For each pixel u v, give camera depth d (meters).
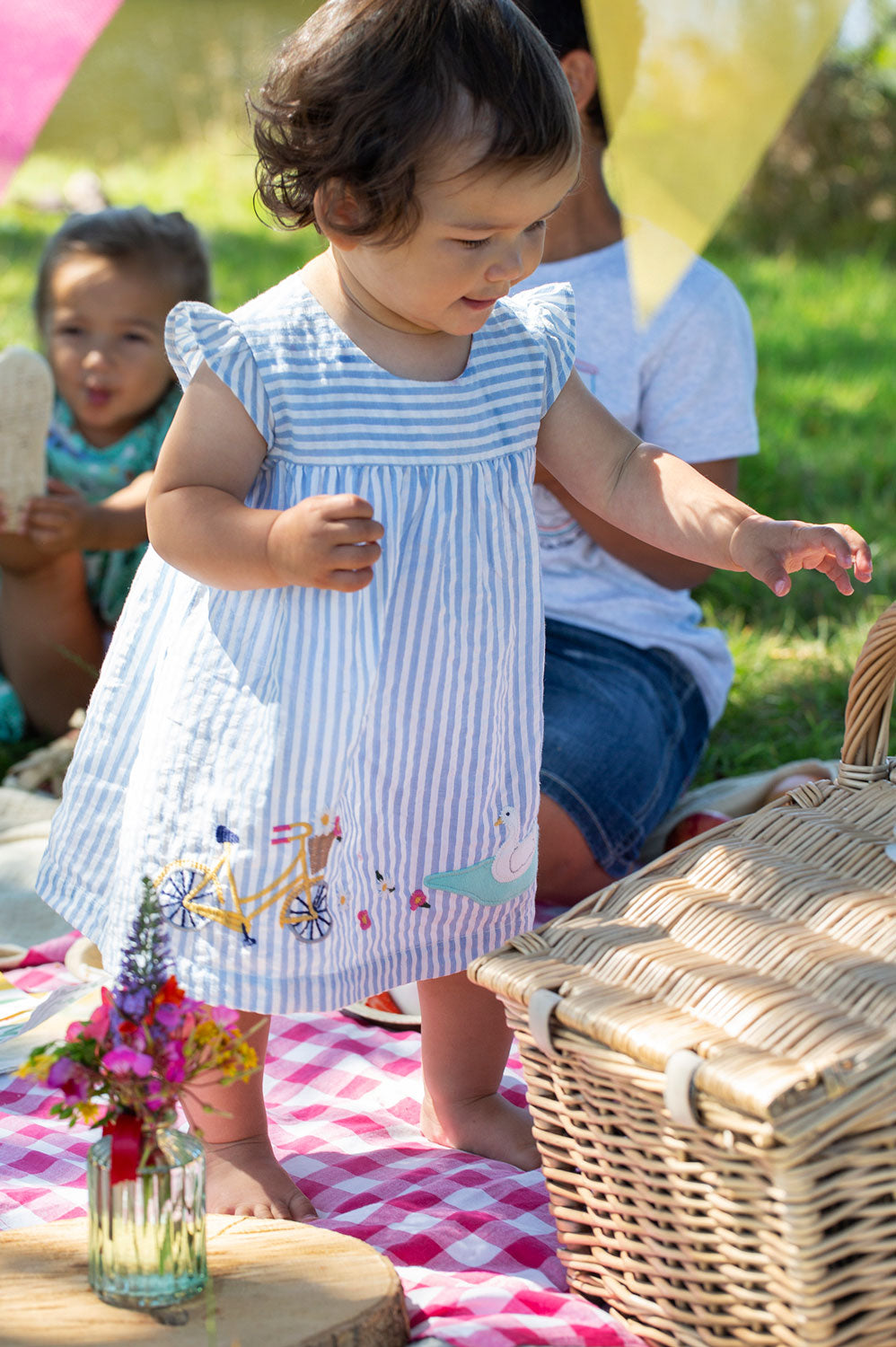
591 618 2.33
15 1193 1.53
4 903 2.21
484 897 1.58
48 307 2.75
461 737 1.52
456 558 1.47
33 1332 1.14
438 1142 1.65
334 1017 1.99
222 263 6.25
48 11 1.97
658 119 1.49
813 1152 1.06
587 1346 1.22
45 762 2.57
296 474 1.44
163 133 7.88
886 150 7.55
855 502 4.21
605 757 2.20
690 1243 1.18
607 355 2.29
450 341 1.51
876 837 1.39
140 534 2.68
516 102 1.32
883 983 1.17
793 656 3.26
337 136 1.35
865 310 6.33
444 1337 1.23
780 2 1.45
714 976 1.21
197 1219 1.19
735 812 2.41
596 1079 1.22
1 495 2.56
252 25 7.99
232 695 1.44
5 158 2.01
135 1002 1.15
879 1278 1.11
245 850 1.44
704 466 2.34
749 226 7.55
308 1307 1.19
